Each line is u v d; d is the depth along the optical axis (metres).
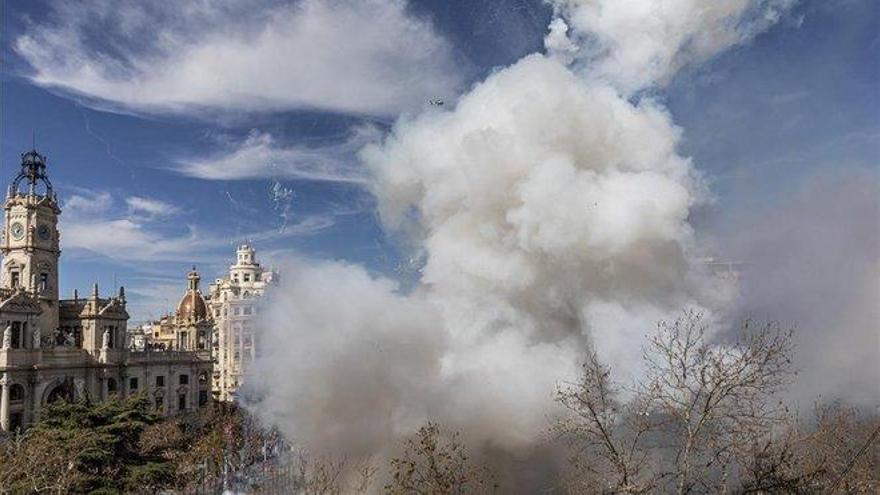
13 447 60.09
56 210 101.19
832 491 26.92
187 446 78.44
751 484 25.97
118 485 55.25
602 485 29.38
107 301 105.19
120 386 102.94
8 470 48.28
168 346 130.25
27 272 95.69
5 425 82.31
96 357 100.00
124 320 106.44
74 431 55.94
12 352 84.50
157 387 110.94
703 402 36.59
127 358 104.62
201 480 62.12
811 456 29.30
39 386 88.12
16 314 86.31
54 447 52.38
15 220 96.44
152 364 109.56
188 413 114.62
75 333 101.62
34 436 56.66
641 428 27.98
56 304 100.50
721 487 26.28
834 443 30.56
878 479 28.67
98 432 57.50
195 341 126.69
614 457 28.58
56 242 101.44
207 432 85.50
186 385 117.75
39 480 50.00
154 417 66.56
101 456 54.16
